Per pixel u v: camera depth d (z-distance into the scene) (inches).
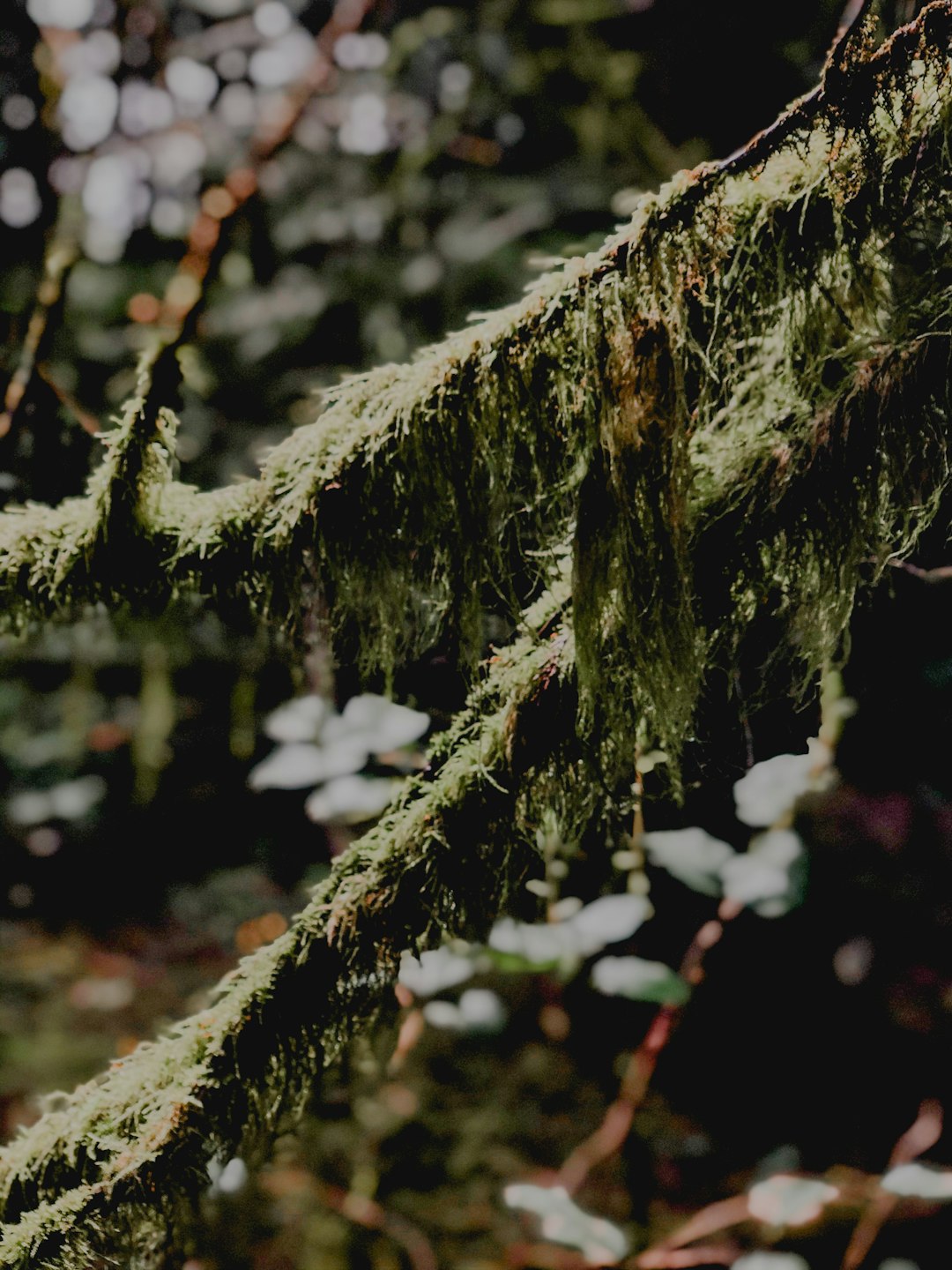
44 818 98.5
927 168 26.4
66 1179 28.9
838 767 51.4
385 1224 51.7
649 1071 53.1
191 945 88.0
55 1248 28.4
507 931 37.7
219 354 88.6
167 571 28.3
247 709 69.2
